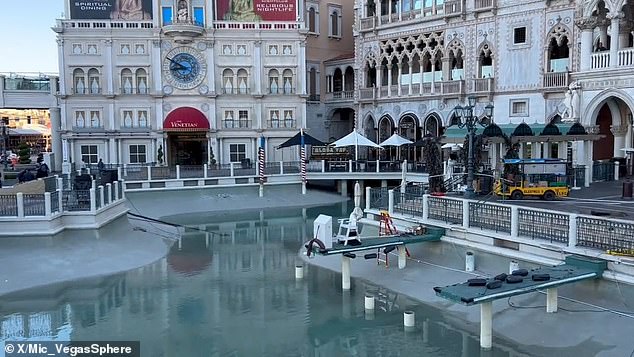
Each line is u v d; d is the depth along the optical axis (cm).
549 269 1762
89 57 5159
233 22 5297
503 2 4188
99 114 5209
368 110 5406
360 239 2319
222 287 2303
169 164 5394
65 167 4472
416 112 4900
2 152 7675
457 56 4559
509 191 2616
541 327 1714
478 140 2653
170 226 3609
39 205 2622
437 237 2327
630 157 3356
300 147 5106
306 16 5897
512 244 2059
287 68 5425
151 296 2184
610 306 1719
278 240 3259
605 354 1526
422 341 1730
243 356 1647
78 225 2750
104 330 1838
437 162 2867
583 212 2170
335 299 2138
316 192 4859
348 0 6281
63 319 1934
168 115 5209
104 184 3122
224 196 4447
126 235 3017
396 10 5075
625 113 3350
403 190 2727
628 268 1691
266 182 4669
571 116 3186
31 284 2283
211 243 3175
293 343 1734
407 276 2305
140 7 5166
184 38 5162
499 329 1756
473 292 1585
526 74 4097
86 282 2342
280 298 2156
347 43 6294
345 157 5100
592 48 3203
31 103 6025
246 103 5381
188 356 1645
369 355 1641
